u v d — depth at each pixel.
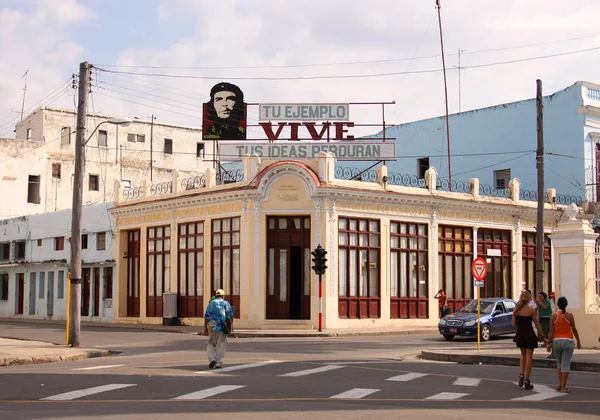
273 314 36.06
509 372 18.80
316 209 35.66
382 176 37.94
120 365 19.64
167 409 12.43
